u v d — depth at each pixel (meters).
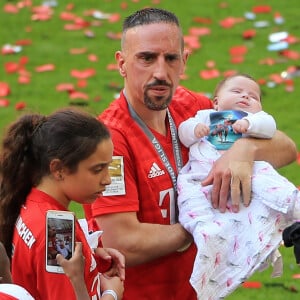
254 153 12.75
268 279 17.89
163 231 12.38
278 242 12.34
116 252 11.62
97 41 30.23
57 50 29.62
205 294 12.16
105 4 33.03
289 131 24.14
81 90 26.66
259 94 13.59
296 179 21.52
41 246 10.69
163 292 12.73
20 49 29.61
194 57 28.95
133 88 12.33
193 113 13.38
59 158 10.88
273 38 29.67
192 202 12.43
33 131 11.15
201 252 12.05
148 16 12.24
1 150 11.23
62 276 10.55
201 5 33.09
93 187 11.05
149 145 12.57
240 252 12.28
